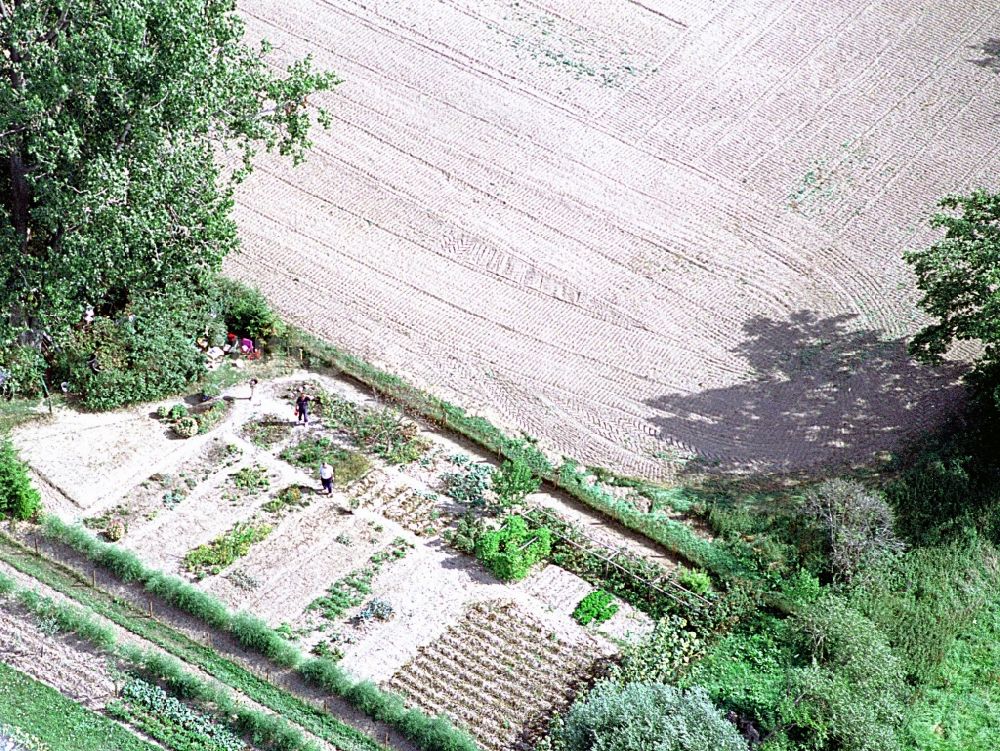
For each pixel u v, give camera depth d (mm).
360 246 70375
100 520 54812
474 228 72000
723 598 53375
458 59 83375
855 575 54562
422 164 75812
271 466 58094
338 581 53312
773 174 77250
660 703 46656
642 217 73625
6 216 55281
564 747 46312
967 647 53531
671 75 83812
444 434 60594
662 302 68562
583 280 69438
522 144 77750
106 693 47781
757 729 48719
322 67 81812
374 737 47500
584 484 58656
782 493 58875
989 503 58750
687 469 59969
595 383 63844
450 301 67562
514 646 51344
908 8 90500
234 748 46281
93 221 55156
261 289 67188
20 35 52438
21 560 52594
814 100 82750
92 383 59312
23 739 45469
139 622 50844
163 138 55312
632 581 54156
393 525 55969
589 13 88250
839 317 68438
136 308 61594
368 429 59906
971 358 66250
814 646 50812
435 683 49625
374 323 65938
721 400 63469
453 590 53438
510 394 62906
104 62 51906
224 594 52406
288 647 49844
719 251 71875
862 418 62938
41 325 59531
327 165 75250
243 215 71625
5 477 53312
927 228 74125
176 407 59781
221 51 58938
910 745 49344
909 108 82438
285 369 62750
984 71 85562
